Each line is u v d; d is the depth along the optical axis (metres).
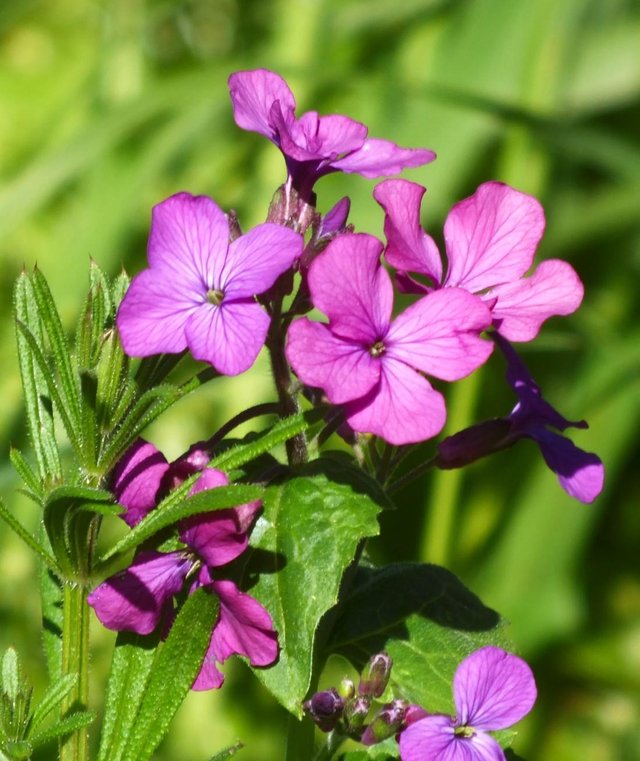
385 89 0.77
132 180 0.85
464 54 0.84
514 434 0.48
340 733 0.48
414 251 0.47
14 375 0.85
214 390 0.83
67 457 0.54
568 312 0.47
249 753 0.79
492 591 0.82
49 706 0.46
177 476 0.46
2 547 0.77
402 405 0.45
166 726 0.45
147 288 0.45
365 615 0.49
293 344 0.45
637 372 0.78
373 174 0.48
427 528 0.78
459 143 0.82
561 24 0.84
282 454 0.51
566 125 0.73
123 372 0.46
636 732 0.85
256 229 0.45
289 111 0.48
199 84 0.80
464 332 0.45
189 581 0.47
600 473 0.48
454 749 0.46
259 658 0.46
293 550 0.46
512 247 0.47
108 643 0.76
